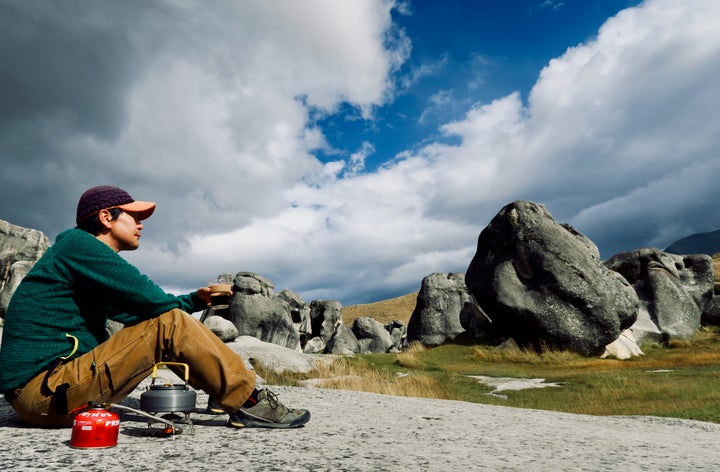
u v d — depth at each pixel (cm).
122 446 209
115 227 249
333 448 223
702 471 212
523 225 2231
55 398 222
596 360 1912
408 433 286
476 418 388
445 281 3553
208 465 181
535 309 2073
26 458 182
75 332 235
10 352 225
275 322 2947
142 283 230
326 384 1011
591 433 338
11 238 1686
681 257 2802
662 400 973
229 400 248
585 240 2428
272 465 185
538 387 1259
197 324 243
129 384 232
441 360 2042
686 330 2384
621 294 2119
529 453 241
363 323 4106
